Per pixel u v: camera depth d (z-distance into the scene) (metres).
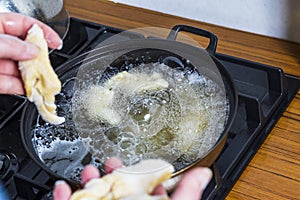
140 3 1.05
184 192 0.47
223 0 0.94
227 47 0.93
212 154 0.62
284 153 0.72
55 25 0.83
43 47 0.60
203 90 0.74
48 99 0.60
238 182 0.69
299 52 0.90
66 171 0.67
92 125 0.73
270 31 0.94
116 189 0.51
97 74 0.80
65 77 0.80
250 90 0.81
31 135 0.71
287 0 0.88
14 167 0.71
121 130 0.71
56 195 0.50
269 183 0.69
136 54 0.82
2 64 0.63
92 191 0.50
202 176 0.49
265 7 0.91
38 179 0.70
